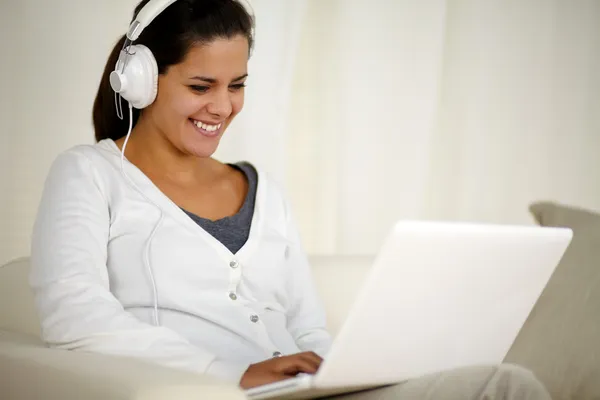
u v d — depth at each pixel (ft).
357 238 12.57
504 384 5.68
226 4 7.06
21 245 10.43
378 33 12.41
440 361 6.12
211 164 7.84
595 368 7.87
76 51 10.45
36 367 5.64
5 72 10.20
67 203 6.75
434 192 13.82
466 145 13.76
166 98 7.06
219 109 7.02
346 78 12.38
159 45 6.97
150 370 5.24
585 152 14.46
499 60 13.73
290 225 8.05
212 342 6.94
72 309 6.20
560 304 8.38
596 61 14.34
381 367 5.65
